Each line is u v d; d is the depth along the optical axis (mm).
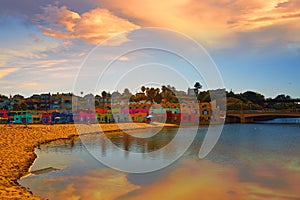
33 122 45844
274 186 12672
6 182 12227
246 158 19484
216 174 14484
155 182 12703
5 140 25000
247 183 12992
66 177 13578
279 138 34219
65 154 20688
